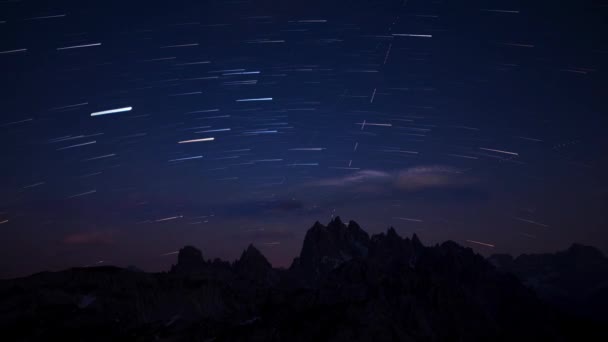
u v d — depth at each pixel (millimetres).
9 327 113500
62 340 108812
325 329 117062
